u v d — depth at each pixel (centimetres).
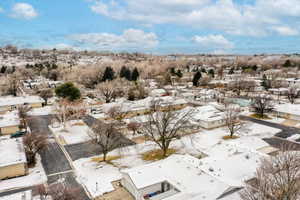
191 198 1959
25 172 2853
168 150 3553
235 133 4328
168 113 3712
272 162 1933
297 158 1880
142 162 3153
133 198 2308
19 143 3291
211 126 4703
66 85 6506
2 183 2617
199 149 3559
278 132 4366
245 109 6056
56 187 2333
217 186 2070
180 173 2372
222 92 8400
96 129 3288
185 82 11312
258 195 1623
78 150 3612
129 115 5450
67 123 5038
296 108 5459
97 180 2662
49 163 3153
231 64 18512
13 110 5797
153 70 13300
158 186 2291
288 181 1557
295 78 9506
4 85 8375
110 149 3319
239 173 2331
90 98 7769
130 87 7975
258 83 9362
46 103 6944
